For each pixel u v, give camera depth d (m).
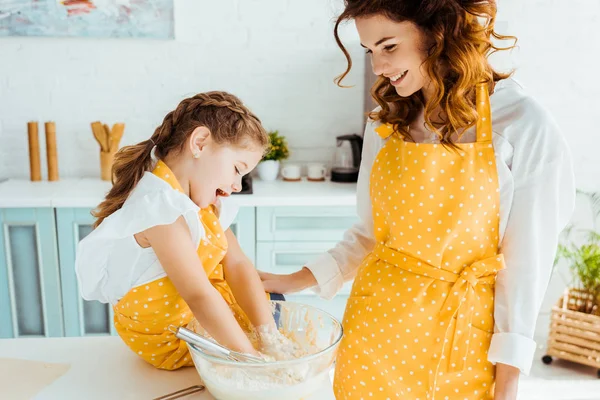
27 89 2.80
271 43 2.89
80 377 0.98
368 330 1.13
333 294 1.29
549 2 2.76
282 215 2.52
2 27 2.69
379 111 1.19
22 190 2.54
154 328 1.00
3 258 2.44
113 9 2.73
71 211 2.42
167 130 1.03
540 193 0.99
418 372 1.08
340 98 2.98
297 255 2.61
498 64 2.80
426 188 1.04
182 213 0.91
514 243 1.01
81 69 2.81
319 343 1.00
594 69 2.84
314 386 0.87
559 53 2.82
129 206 0.92
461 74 0.97
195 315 0.94
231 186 1.03
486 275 1.06
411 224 1.07
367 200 1.25
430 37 0.97
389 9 0.93
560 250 2.78
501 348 1.00
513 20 2.77
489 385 1.07
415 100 1.13
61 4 2.70
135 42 2.81
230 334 0.92
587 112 2.89
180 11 2.80
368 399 1.14
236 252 1.16
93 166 2.90
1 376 0.97
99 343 1.12
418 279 1.08
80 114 2.86
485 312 1.05
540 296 1.01
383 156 1.15
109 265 0.98
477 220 1.03
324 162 3.05
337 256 1.29
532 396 2.40
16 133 2.83
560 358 2.67
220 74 2.90
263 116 2.97
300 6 2.86
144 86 2.86
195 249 0.98
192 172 1.00
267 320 1.05
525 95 1.01
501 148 1.00
